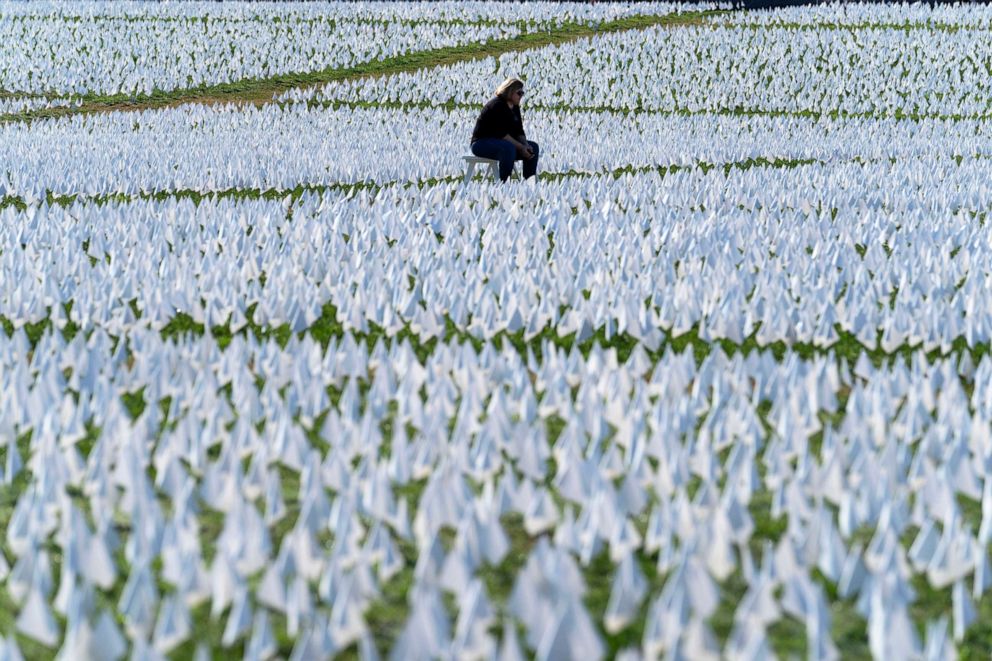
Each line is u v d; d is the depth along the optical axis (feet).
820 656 44.88
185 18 451.94
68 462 63.31
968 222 138.31
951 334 91.04
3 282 101.65
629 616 48.91
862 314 94.48
